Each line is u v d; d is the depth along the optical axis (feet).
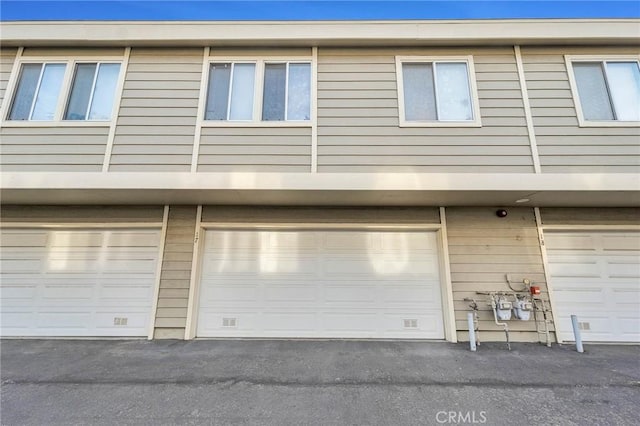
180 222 17.90
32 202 17.51
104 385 10.65
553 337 16.30
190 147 16.38
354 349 14.79
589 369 12.30
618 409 9.21
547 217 17.71
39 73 17.54
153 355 13.79
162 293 17.08
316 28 17.25
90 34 17.24
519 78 17.06
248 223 17.89
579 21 16.80
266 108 17.16
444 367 12.41
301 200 17.10
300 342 16.03
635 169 15.64
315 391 10.27
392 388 10.50
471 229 17.69
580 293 16.92
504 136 16.24
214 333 16.97
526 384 10.85
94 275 17.47
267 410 9.08
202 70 17.56
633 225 17.40
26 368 12.21
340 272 17.62
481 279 17.07
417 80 17.42
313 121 16.67
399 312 17.15
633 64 17.12
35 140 16.38
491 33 16.98
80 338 16.69
